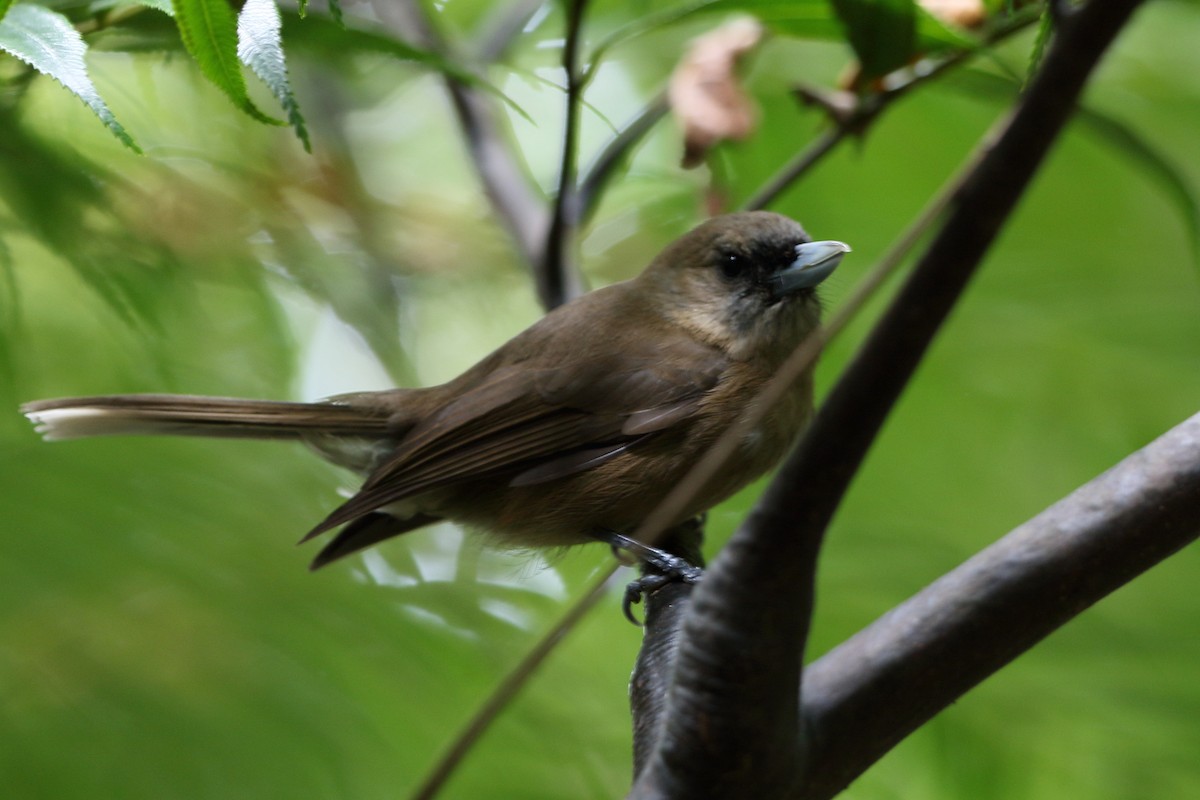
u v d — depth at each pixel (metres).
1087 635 9.41
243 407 8.98
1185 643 9.42
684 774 4.18
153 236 8.89
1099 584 4.61
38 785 7.59
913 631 4.57
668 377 8.86
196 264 9.66
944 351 10.91
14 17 5.15
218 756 7.91
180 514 8.86
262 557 8.88
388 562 10.02
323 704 8.27
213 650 8.23
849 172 11.38
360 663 8.67
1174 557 9.87
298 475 9.74
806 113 10.38
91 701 7.89
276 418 9.05
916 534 9.94
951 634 4.55
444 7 10.41
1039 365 10.85
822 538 3.81
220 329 10.42
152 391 9.73
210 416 8.89
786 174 8.13
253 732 8.04
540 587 9.89
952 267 3.25
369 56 7.15
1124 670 9.29
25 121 7.80
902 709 4.53
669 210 11.07
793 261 8.91
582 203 8.88
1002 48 9.41
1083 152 11.53
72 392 9.53
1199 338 10.94
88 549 8.38
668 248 9.48
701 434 8.86
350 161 11.94
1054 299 11.10
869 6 6.86
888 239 11.30
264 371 10.55
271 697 8.20
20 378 8.65
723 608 3.96
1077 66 3.00
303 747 8.08
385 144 13.15
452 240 12.61
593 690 9.27
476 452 8.92
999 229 3.19
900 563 9.69
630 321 9.20
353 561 9.69
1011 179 3.12
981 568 4.63
